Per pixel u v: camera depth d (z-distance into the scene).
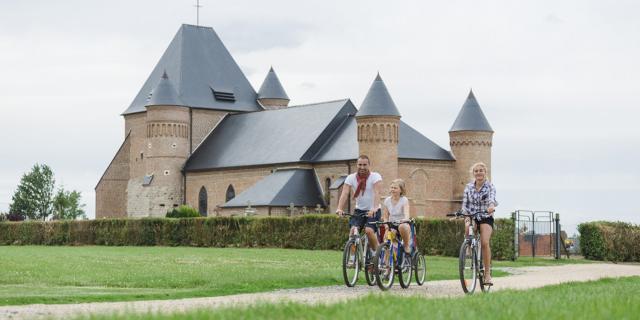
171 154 109.56
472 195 21.50
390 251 22.56
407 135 93.88
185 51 116.81
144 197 110.75
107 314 14.02
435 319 12.74
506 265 41.16
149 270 32.31
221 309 14.34
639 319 13.05
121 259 43.25
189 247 66.62
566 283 24.38
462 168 94.94
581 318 12.91
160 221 71.06
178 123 109.94
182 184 109.88
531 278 28.62
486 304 15.01
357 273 23.16
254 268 34.06
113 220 74.19
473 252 21.33
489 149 95.50
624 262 48.25
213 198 105.44
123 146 117.88
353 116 98.69
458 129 95.00
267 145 101.38
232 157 104.06
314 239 59.78
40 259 42.66
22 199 149.12
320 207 91.25
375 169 88.44
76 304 18.55
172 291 22.11
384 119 88.31
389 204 23.25
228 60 119.50
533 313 13.41
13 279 27.62
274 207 89.44
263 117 108.81
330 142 96.19
